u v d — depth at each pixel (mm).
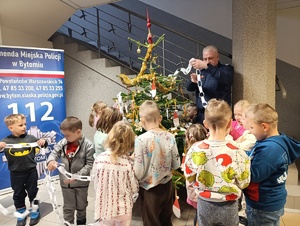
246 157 1218
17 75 2902
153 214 1619
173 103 2314
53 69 3160
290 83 3697
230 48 4105
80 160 1865
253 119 1306
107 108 1972
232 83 2576
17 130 2250
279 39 3682
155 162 1590
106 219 1458
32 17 3301
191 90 2701
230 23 4062
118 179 1457
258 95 2465
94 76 3797
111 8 4867
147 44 2162
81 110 3939
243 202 1987
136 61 4719
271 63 2439
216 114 1220
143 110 1680
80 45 3961
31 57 2984
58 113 3236
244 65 2500
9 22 3217
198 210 1311
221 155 1192
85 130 3955
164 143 1628
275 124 1293
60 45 3982
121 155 1508
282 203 1276
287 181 2529
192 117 2449
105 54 4078
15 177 2256
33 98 3029
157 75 2268
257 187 1262
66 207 1893
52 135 3189
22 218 2215
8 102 2861
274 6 2422
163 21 4523
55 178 3217
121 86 3641
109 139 1512
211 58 2459
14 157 2225
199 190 1257
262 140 1316
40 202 2643
